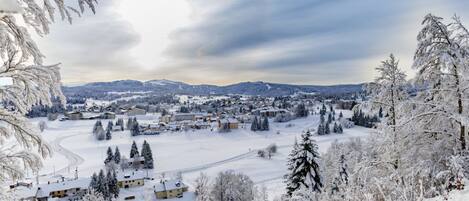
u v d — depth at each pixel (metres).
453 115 11.57
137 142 145.75
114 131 174.38
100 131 150.75
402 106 13.38
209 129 178.12
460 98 11.73
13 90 5.47
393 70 14.68
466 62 11.12
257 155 111.56
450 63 11.05
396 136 13.34
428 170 11.54
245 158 107.88
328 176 36.00
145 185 77.38
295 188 23.20
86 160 108.44
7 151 5.83
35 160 6.02
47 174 86.75
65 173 89.00
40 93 5.64
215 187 47.78
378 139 14.58
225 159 107.19
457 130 12.41
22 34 5.09
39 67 5.54
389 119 14.84
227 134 165.38
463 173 10.46
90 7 5.29
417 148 12.94
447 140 12.41
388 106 14.86
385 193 9.70
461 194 9.05
